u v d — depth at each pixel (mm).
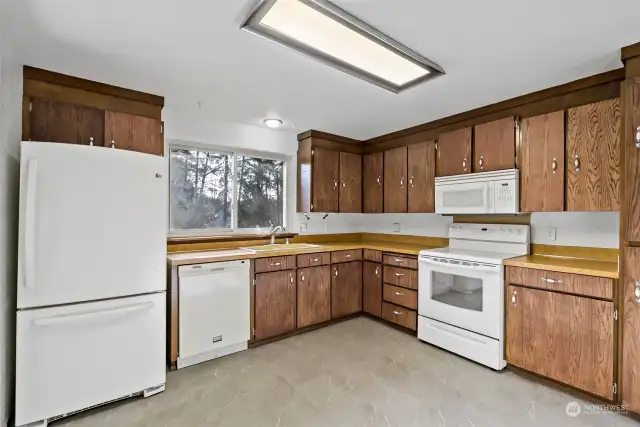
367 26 1650
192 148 3316
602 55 1955
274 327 3105
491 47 1866
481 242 3135
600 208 2221
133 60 2037
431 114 3096
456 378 2408
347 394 2199
